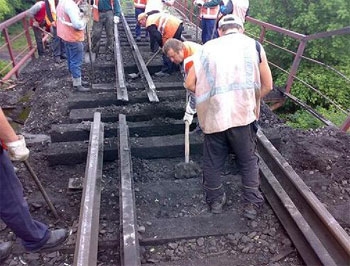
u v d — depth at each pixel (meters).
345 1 12.78
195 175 3.92
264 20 14.80
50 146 4.31
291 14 14.48
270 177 3.50
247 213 3.22
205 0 7.51
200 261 2.84
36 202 3.48
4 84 6.90
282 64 14.80
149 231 3.10
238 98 2.82
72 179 3.76
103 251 2.94
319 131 4.94
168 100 5.55
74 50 5.72
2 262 2.83
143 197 3.54
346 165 4.04
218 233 3.08
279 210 3.22
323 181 3.78
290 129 4.96
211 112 2.88
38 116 5.46
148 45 9.46
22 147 2.31
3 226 3.16
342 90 11.88
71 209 3.41
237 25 2.92
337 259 2.66
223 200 3.34
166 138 4.51
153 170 4.15
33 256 2.87
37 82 7.09
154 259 2.87
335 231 2.68
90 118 5.02
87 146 4.32
